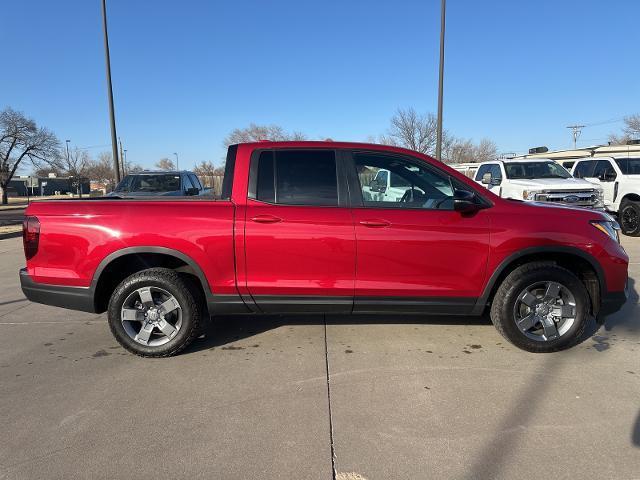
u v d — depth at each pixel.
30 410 3.18
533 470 2.51
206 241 3.87
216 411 3.15
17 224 18.55
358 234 3.88
